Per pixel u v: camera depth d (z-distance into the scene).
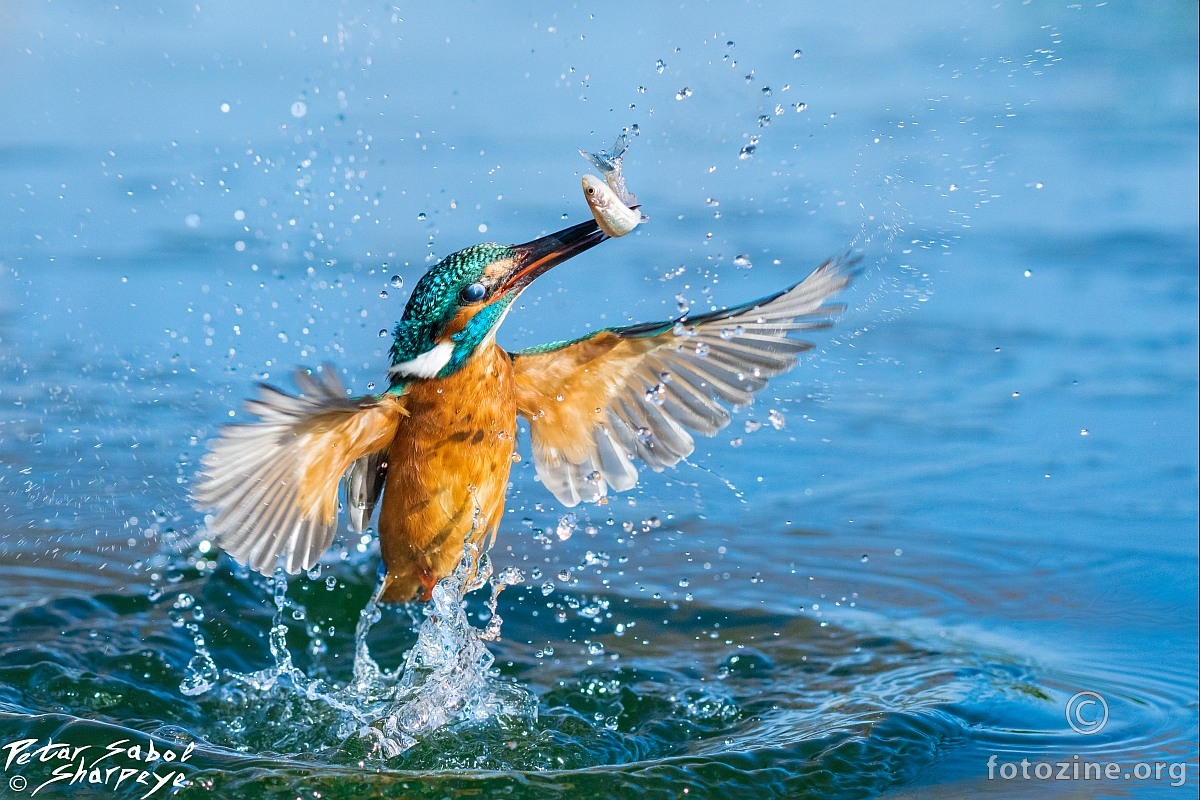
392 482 8.33
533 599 10.96
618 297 15.95
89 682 9.52
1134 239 18.06
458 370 8.15
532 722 9.06
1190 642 10.08
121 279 16.75
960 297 16.59
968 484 12.72
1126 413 13.83
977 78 22.84
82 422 13.48
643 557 11.75
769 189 18.94
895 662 9.88
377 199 18.55
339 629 10.69
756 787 8.05
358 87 22.31
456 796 7.92
